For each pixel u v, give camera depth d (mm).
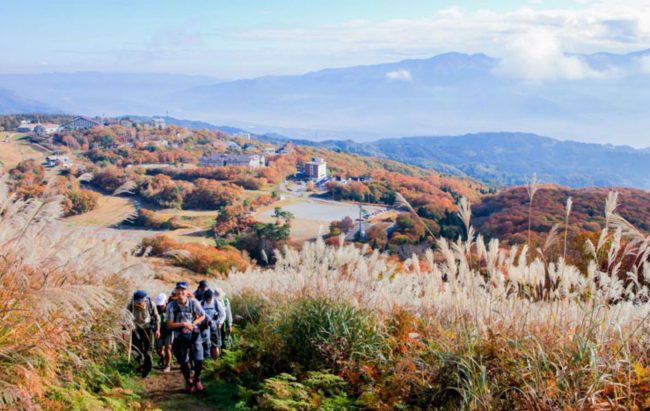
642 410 3965
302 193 143625
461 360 4723
